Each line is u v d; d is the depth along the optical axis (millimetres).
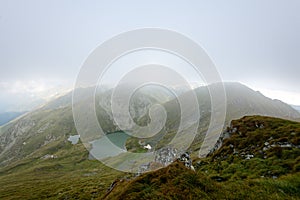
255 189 23828
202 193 21609
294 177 26984
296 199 22422
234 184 24781
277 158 35625
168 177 23125
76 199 71125
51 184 117188
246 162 37000
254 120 51812
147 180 23094
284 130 43812
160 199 20172
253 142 43812
